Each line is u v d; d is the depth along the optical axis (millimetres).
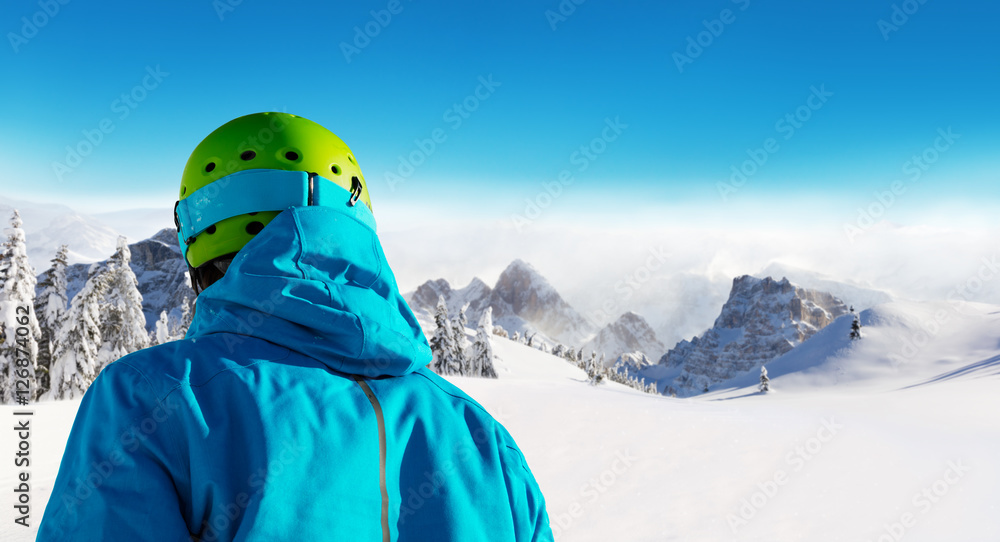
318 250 1003
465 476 1030
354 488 871
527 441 11625
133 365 883
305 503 817
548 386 21344
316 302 955
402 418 1006
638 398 21234
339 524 835
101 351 26969
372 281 1067
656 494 8469
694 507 7902
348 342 969
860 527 7641
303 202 1119
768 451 11758
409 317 1137
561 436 12109
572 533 6926
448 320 53125
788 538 7047
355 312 981
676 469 9883
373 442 927
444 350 52312
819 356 120938
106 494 778
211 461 806
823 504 8445
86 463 801
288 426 852
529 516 1143
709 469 9992
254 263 956
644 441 11969
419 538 920
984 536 7609
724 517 7605
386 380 1045
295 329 955
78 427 860
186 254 1205
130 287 28219
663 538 6797
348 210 1131
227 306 967
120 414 821
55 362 25219
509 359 98375
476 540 979
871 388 93688
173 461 816
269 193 1112
